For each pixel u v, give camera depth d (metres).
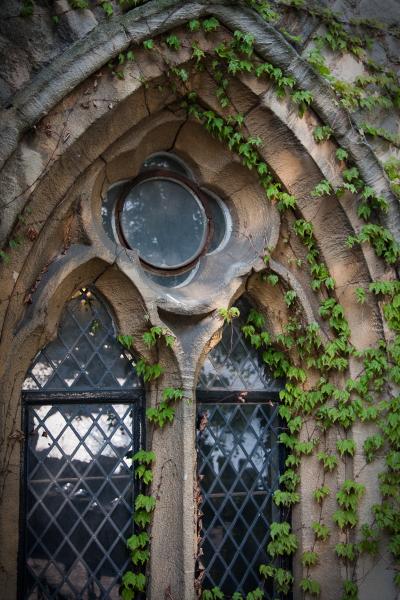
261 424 4.84
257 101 4.54
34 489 4.25
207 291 4.65
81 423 4.41
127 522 4.41
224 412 4.75
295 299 4.71
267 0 4.59
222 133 4.60
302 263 4.82
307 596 4.62
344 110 4.63
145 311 4.38
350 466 4.67
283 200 4.67
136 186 4.71
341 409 4.68
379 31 4.98
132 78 4.20
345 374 4.75
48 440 4.32
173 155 4.79
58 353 4.39
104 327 4.51
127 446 4.48
